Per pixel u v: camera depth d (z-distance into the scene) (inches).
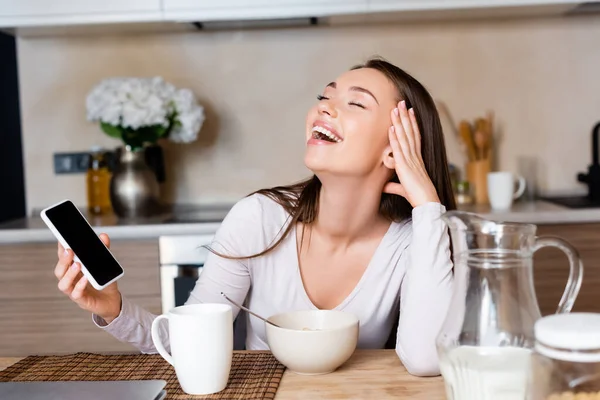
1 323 92.0
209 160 110.9
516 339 30.2
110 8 96.7
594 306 91.7
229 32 109.1
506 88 108.7
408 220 54.1
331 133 47.8
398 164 47.3
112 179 99.6
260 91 109.9
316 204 52.6
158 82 99.5
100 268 41.0
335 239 52.6
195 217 97.7
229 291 53.3
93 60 110.2
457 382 31.1
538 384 27.8
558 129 109.2
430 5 95.8
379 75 49.4
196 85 110.1
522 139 109.3
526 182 108.6
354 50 108.8
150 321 46.3
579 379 26.5
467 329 30.9
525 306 30.6
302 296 53.2
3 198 120.6
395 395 35.6
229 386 36.9
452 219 31.5
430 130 51.3
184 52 109.7
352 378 38.4
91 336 91.5
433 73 108.7
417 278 42.7
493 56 108.3
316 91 109.6
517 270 30.6
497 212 92.0
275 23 105.2
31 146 111.6
